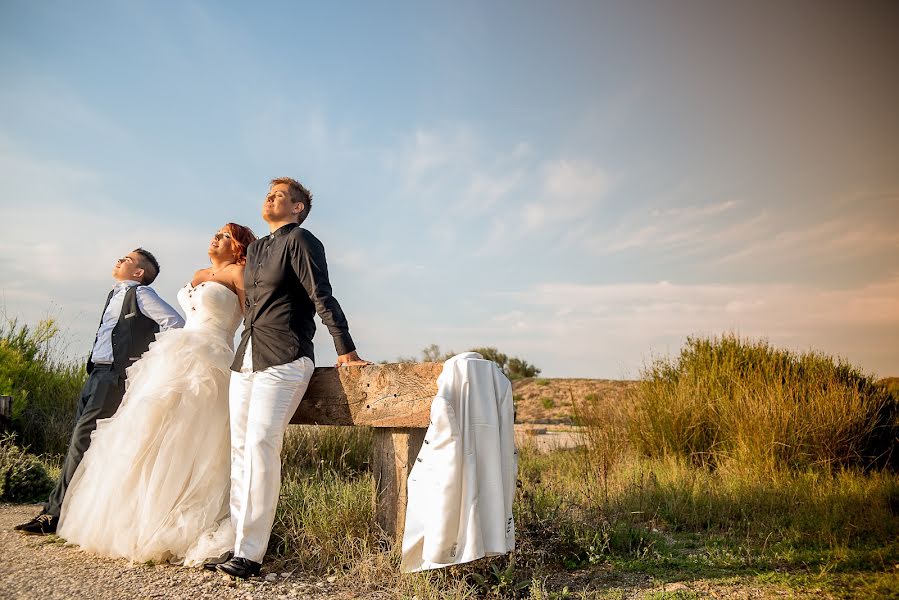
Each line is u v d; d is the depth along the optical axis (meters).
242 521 3.39
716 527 4.65
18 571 3.29
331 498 4.26
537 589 3.08
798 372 8.27
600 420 8.43
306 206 4.04
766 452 6.57
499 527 3.07
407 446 3.77
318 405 3.99
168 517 3.57
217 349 4.04
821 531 4.15
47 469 6.55
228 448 3.91
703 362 8.77
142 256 4.89
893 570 3.39
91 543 3.66
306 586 3.22
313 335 3.85
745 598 3.06
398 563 3.42
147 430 3.73
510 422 3.33
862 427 6.67
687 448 7.40
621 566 3.70
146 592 3.01
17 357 8.21
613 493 5.28
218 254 4.43
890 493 5.09
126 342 4.45
